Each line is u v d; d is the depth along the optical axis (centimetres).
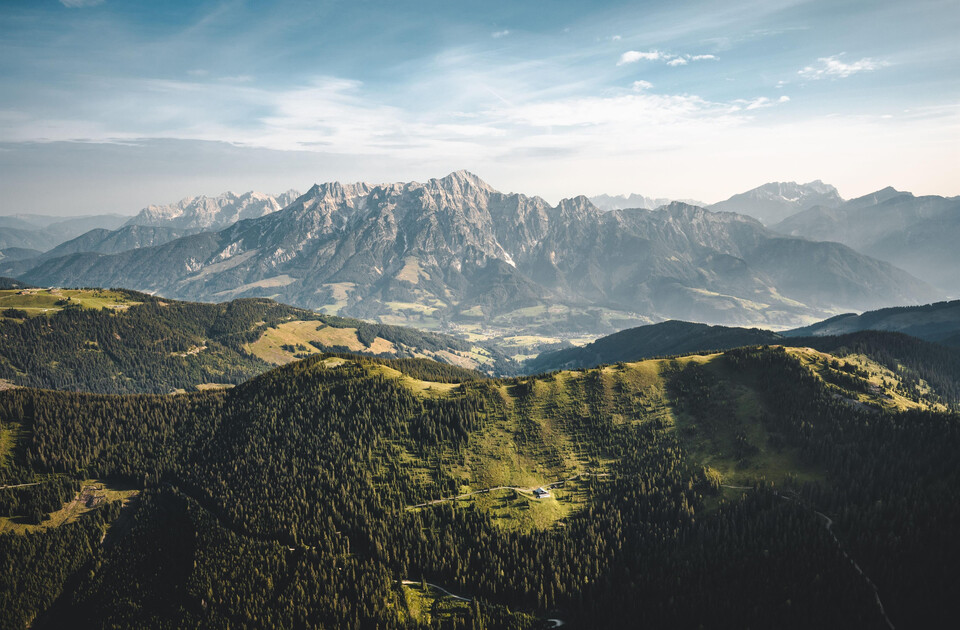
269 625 19688
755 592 19038
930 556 18500
